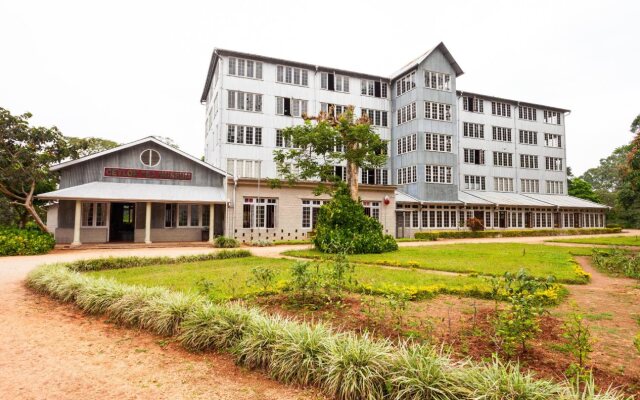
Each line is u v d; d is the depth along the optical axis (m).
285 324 5.05
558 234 35.19
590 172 70.25
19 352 5.23
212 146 33.75
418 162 33.00
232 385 4.27
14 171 20.12
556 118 45.28
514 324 4.80
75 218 20.25
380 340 4.72
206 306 5.89
